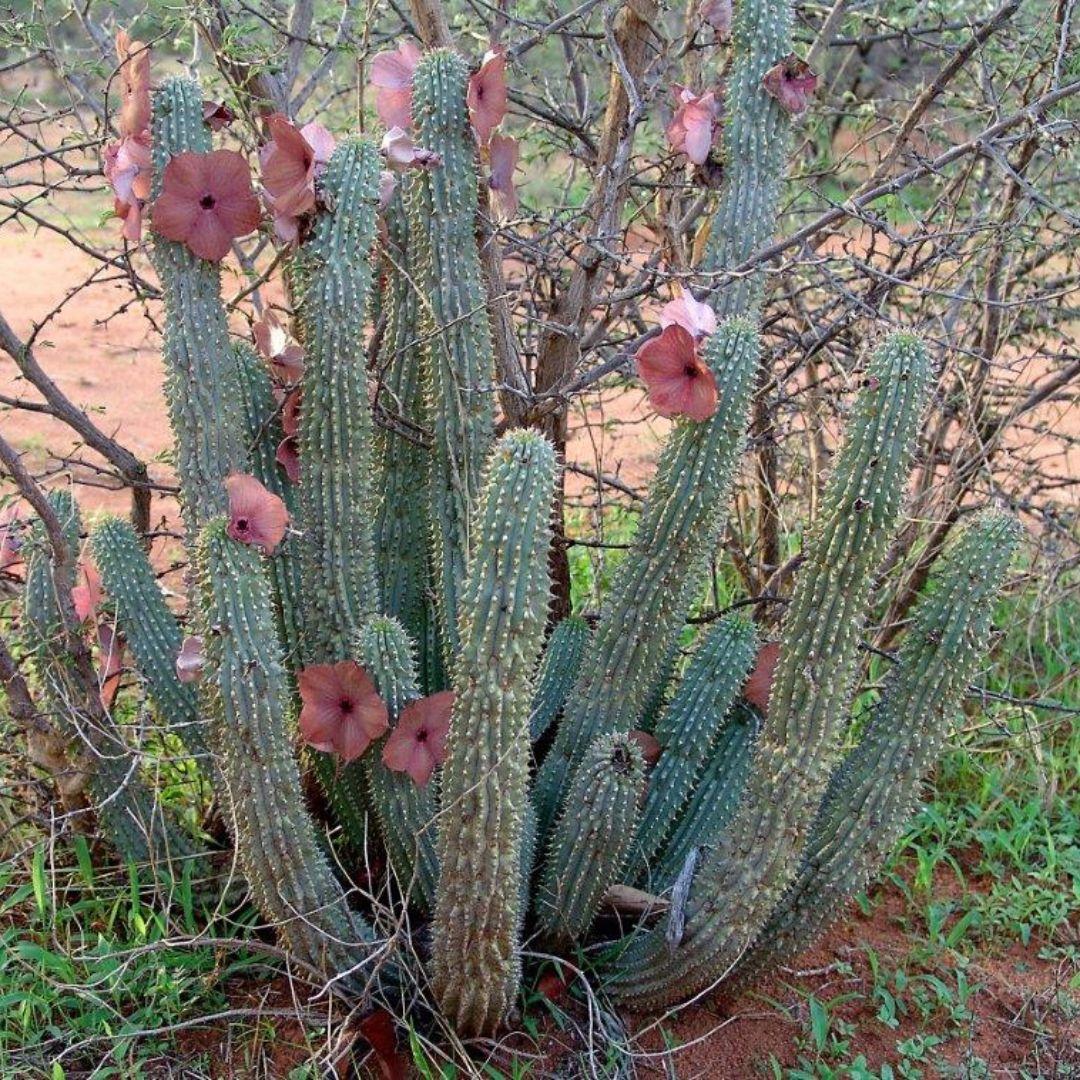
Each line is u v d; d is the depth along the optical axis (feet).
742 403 6.93
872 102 11.90
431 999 7.43
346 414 7.01
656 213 10.89
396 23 11.90
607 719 7.77
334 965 7.20
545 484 5.91
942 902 9.56
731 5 8.62
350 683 6.81
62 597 7.73
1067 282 11.25
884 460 6.03
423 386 8.04
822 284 10.30
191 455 7.05
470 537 7.86
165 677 8.05
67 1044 7.33
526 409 8.84
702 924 7.13
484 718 6.14
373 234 6.86
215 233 6.70
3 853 8.71
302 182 6.64
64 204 25.49
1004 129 9.11
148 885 8.22
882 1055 7.97
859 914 9.36
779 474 12.55
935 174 9.26
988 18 9.89
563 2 11.91
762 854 6.85
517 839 6.56
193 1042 7.43
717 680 7.77
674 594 7.50
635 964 7.68
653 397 6.88
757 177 7.89
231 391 7.10
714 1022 7.93
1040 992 8.70
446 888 6.63
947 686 6.89
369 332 12.01
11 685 7.89
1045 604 12.51
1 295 23.89
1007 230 10.05
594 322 11.93
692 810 8.20
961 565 6.76
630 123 8.72
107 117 8.09
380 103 7.71
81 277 25.55
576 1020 7.68
